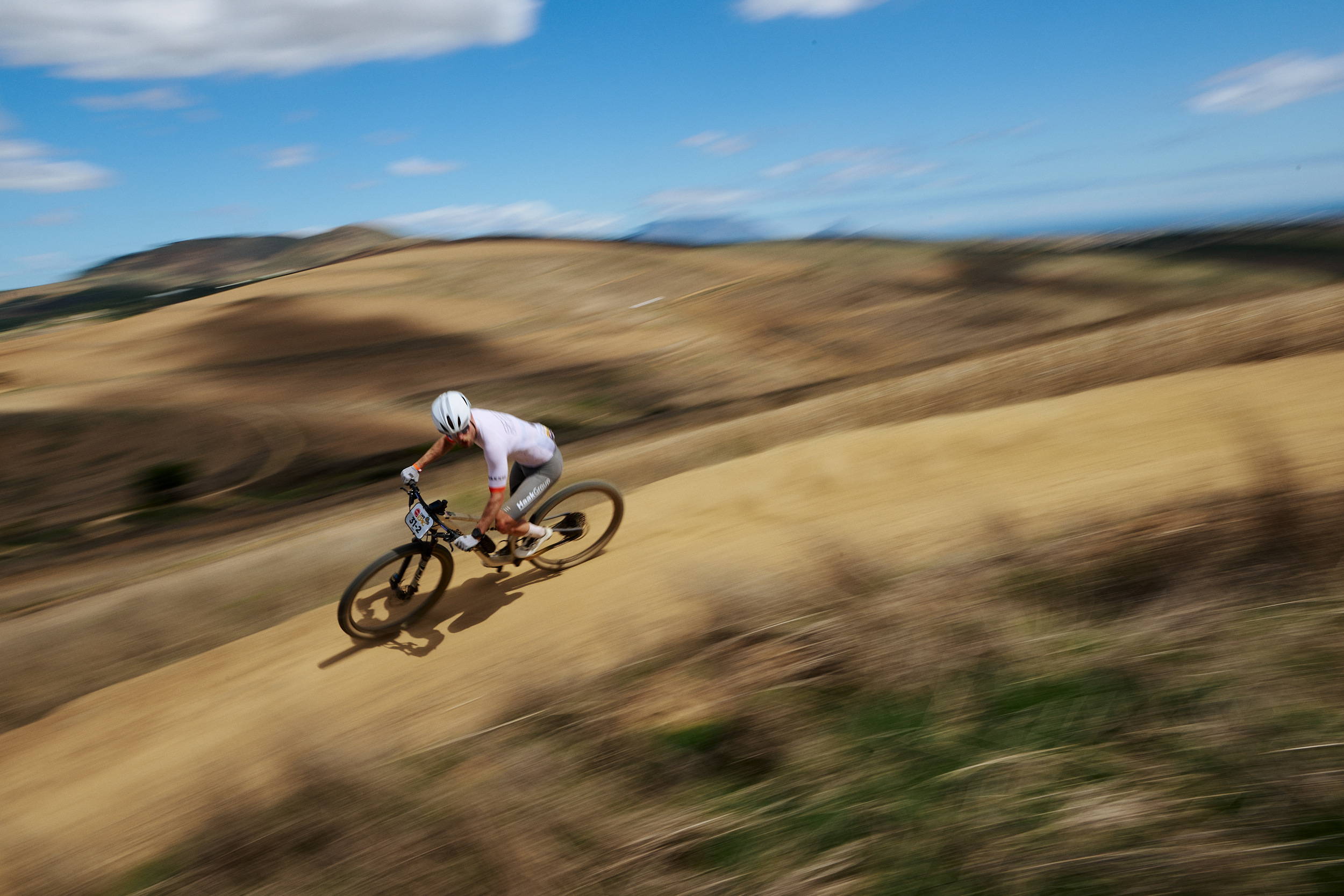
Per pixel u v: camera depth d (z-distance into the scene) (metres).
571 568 5.88
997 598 3.65
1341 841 1.94
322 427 40.09
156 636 7.38
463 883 2.50
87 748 4.93
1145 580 3.53
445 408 4.76
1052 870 2.07
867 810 2.49
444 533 4.98
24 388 58.97
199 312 86.12
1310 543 3.39
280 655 5.49
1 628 7.94
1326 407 5.90
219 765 4.19
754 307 74.12
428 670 4.74
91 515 27.59
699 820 2.60
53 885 3.53
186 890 2.95
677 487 7.55
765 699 3.27
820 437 9.81
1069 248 95.81
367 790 3.29
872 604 3.81
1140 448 5.97
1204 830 2.08
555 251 112.00
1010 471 6.16
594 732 3.34
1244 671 2.66
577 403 45.06
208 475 32.25
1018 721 2.75
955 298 71.62
